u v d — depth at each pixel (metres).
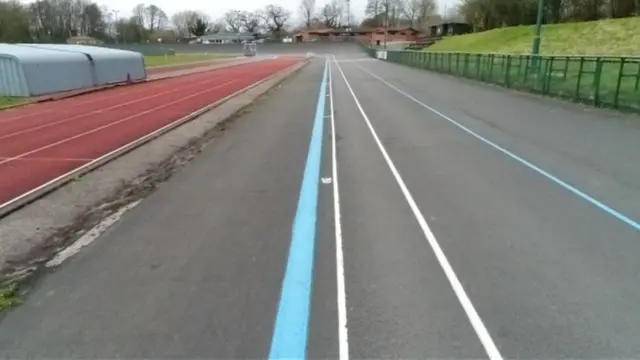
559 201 7.27
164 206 7.47
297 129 14.31
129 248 5.88
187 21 149.12
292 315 4.31
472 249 5.60
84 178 9.40
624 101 15.96
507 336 3.96
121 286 4.93
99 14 128.75
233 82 33.41
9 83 24.67
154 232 6.39
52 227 6.74
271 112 18.27
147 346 3.93
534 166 9.34
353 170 9.32
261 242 5.93
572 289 4.67
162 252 5.73
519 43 49.12
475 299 4.52
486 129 13.43
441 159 10.05
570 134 12.45
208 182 8.78
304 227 6.38
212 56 92.81
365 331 4.06
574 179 8.41
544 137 12.13
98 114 18.67
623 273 4.98
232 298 4.62
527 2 66.31
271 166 9.82
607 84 16.92
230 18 151.12
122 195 8.23
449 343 3.88
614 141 11.50
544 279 4.87
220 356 3.79
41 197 8.17
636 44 37.62
